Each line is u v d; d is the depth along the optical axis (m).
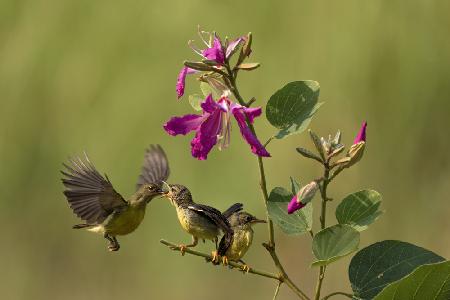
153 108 15.95
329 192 14.95
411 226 14.93
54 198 16.73
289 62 15.16
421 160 15.02
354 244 4.54
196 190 15.41
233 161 15.30
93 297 16.41
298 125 4.79
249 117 4.80
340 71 14.99
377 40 14.93
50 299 16.50
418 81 14.90
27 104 16.64
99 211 6.66
